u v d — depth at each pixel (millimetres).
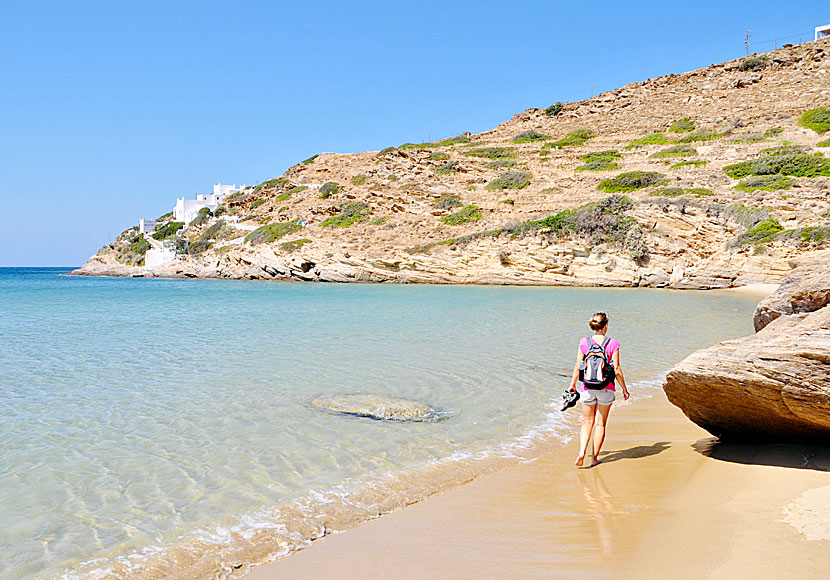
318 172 87250
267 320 22172
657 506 5004
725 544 3961
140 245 94875
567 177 65125
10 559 4395
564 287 47000
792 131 64812
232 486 5926
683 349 15023
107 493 5719
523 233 49969
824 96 73000
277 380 11055
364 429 8008
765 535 4031
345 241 59188
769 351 5723
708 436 7422
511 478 6152
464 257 51062
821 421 5473
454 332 18281
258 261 64125
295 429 7953
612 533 4441
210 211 89562
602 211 49625
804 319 6109
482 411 9055
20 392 10062
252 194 87875
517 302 31344
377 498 5617
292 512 5277
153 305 30391
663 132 77000
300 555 4441
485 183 68750
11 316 24234
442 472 6375
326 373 11727
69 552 4523
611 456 6824
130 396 9766
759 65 90625
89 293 42688
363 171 83188
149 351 14539
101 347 15234
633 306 28469
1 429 7863
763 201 46031
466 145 88500
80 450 7023
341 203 69562
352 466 6559
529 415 8867
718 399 6281
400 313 24969
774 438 6484
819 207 43469
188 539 4746
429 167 76688
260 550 4551
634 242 46281
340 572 4113
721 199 48188
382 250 55344
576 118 95875
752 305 29094
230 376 11430
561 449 7285
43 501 5512
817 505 4473
